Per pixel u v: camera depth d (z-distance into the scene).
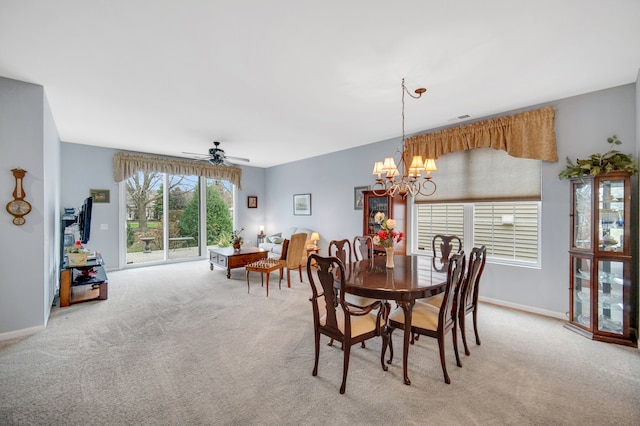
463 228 4.19
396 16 1.93
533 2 1.79
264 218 8.44
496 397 1.96
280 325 3.17
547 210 3.44
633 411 1.83
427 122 4.19
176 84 2.96
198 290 4.53
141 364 2.37
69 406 1.87
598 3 1.79
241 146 5.75
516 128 3.57
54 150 4.13
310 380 2.16
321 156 6.55
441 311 2.13
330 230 6.37
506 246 3.81
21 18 1.94
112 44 2.26
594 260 2.82
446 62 2.52
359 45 2.27
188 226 7.04
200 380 2.15
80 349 2.61
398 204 4.59
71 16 1.92
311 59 2.48
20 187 2.87
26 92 2.91
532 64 2.55
